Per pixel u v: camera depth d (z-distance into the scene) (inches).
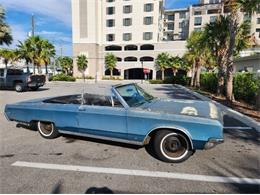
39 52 1293.1
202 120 149.3
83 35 1977.1
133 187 127.4
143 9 1899.6
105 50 2053.4
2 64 1689.2
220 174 143.3
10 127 258.2
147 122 160.4
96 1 1926.7
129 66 1988.2
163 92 699.4
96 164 157.8
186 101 206.4
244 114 324.8
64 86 955.3
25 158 168.2
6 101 472.7
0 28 727.7
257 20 1713.8
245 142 207.2
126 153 177.5
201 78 900.6
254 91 403.5
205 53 767.1
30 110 210.8
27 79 662.5
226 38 543.2
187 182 133.0
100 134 181.9
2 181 134.4
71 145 196.1
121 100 173.8
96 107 180.1
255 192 122.5
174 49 1859.0
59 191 123.5
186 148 157.2
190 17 2365.9
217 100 490.6
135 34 1943.9
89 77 1932.8
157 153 162.7
